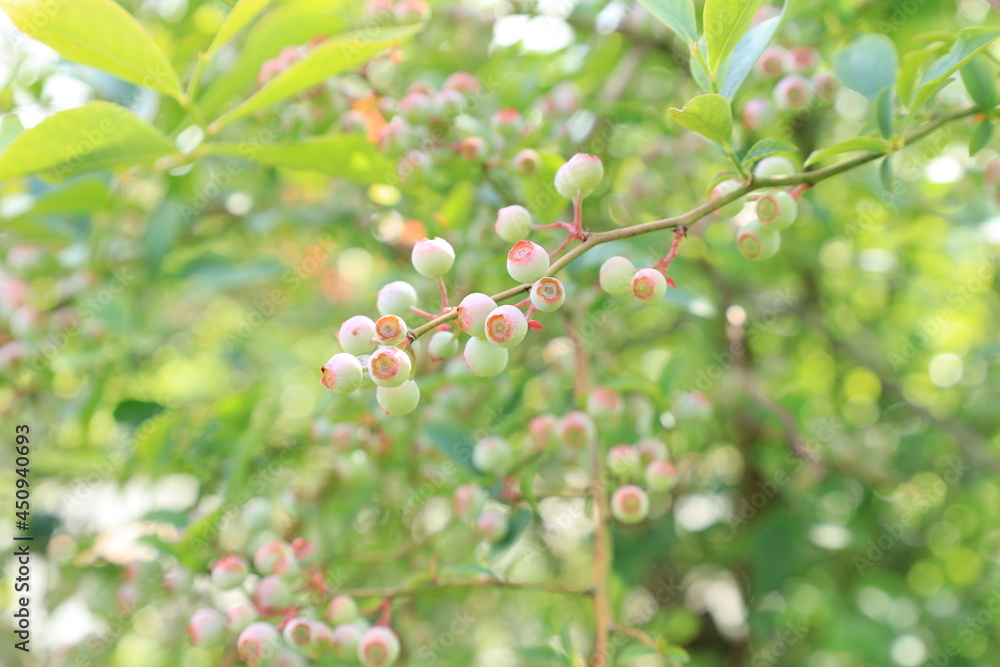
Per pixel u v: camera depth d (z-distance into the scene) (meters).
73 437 0.68
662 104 0.61
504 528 0.46
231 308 0.86
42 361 0.61
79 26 0.40
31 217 0.56
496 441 0.48
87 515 0.60
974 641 0.69
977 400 0.78
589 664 0.43
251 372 0.77
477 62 0.66
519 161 0.46
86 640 0.58
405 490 0.57
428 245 0.37
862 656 0.66
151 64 0.42
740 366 0.60
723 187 0.40
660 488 0.47
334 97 0.49
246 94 0.56
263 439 0.53
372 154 0.47
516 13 0.59
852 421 0.80
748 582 0.78
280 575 0.44
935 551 0.79
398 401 0.34
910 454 0.76
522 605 0.78
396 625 0.57
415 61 0.63
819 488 0.70
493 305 0.35
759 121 0.48
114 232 0.65
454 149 0.48
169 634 0.59
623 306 0.52
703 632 0.84
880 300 0.84
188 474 0.54
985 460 0.65
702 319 0.71
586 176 0.37
